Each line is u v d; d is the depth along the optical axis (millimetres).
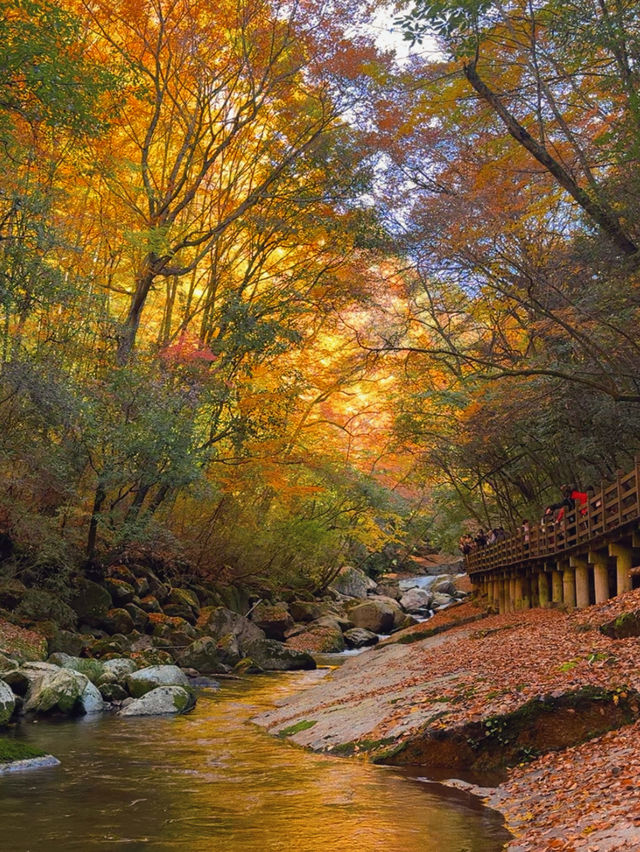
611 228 19094
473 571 37219
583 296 20578
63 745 12461
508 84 21766
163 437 24672
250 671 24578
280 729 13883
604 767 8555
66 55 16844
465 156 24750
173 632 26688
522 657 13820
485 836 7543
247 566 37938
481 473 32812
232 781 10000
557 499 30219
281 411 32000
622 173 19406
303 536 38906
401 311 32812
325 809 8602
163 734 13672
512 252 22391
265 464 31750
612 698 10094
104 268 28750
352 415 38812
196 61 28641
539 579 24984
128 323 28156
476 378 20859
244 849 7203
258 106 29156
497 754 10180
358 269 31531
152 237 25531
